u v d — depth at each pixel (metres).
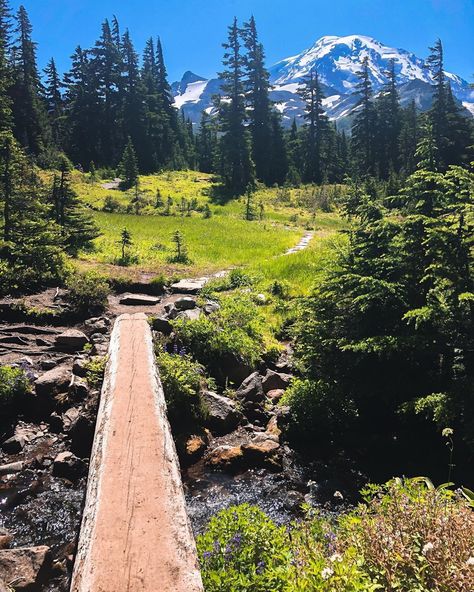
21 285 14.88
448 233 7.60
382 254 8.96
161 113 84.38
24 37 71.38
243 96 67.06
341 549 3.69
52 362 10.48
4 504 6.71
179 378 8.80
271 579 3.49
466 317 7.43
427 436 8.45
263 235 33.91
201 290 16.89
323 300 9.82
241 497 7.07
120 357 7.83
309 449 8.56
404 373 8.45
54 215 22.64
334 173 79.56
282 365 11.52
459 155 50.69
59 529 6.21
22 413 9.03
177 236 23.14
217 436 8.82
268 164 76.25
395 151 74.25
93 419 8.04
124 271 18.88
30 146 60.50
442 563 3.01
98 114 74.88
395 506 3.71
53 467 7.54
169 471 4.32
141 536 3.39
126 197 50.25
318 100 81.25
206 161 87.44
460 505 3.62
